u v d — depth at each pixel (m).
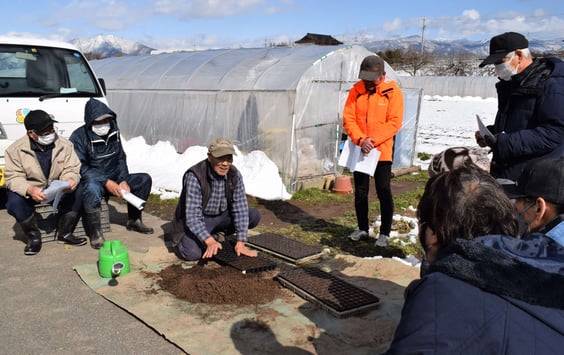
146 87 10.08
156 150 9.28
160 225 5.80
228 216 4.62
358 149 5.07
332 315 3.42
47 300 3.70
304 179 7.97
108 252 4.10
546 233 1.97
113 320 3.39
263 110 7.89
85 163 4.97
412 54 49.72
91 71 6.88
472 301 1.36
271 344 3.04
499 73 3.40
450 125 19.98
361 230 5.43
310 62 7.93
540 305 1.34
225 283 3.83
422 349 1.35
